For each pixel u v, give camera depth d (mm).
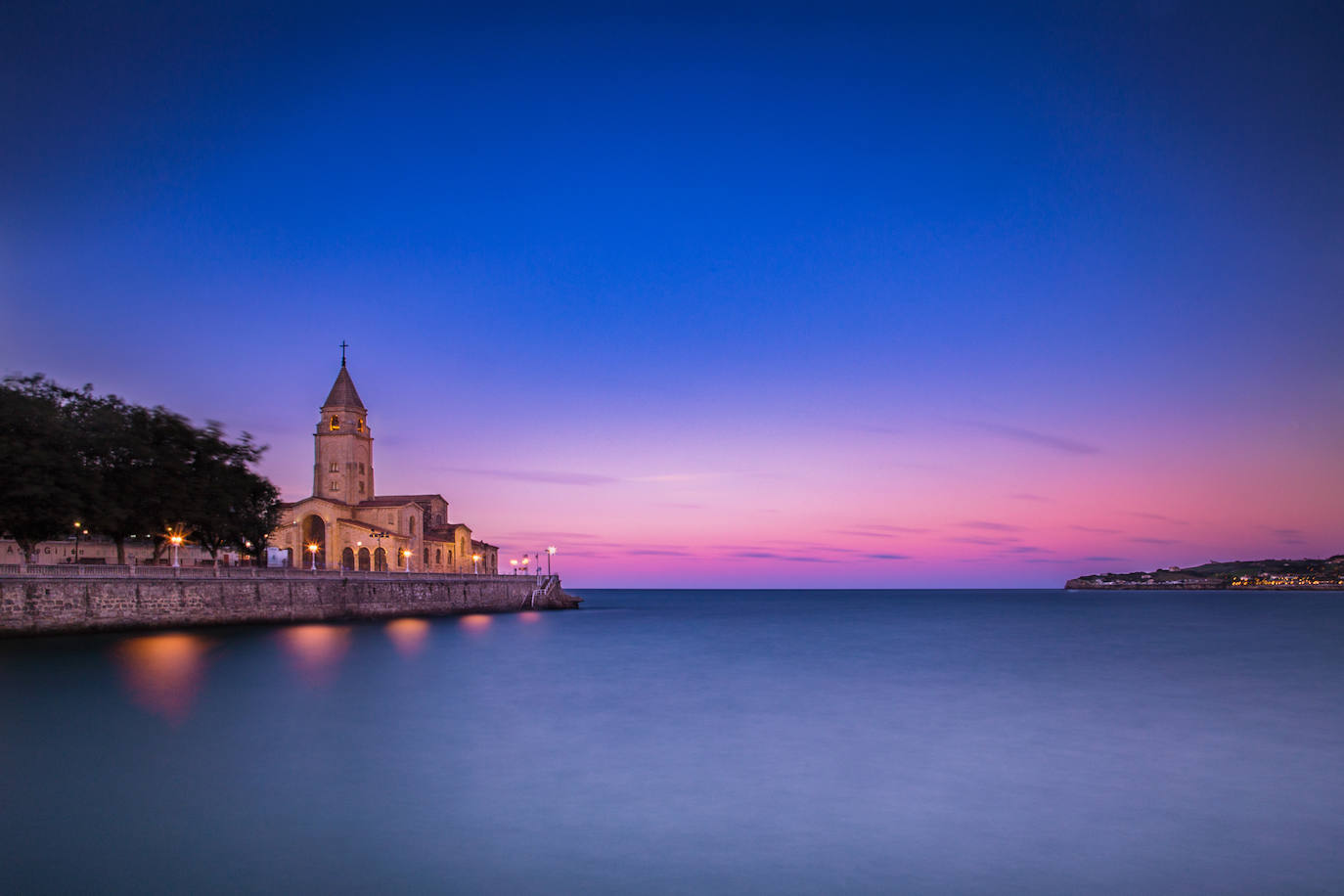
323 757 26609
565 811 21547
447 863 17906
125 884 16422
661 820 20984
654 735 31234
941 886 17062
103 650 54156
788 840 19625
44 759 25594
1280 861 18531
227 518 82750
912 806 22266
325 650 58844
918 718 35094
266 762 25812
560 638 80438
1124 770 26172
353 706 35875
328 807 21500
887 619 132375
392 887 16578
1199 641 79500
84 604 62562
